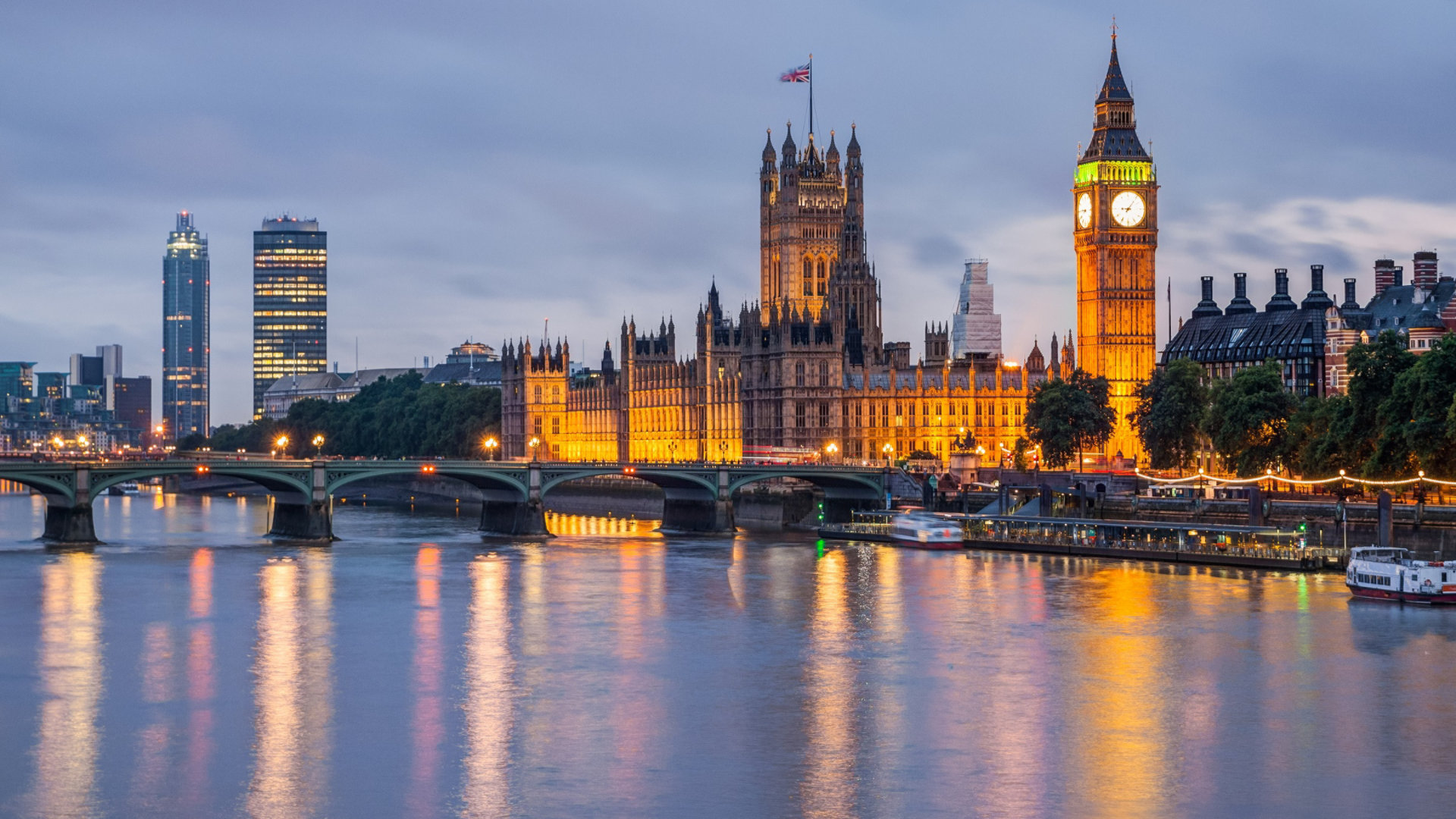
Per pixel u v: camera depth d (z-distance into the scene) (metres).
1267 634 177.88
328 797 122.12
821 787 124.38
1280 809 119.44
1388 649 169.12
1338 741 135.88
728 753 133.38
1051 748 134.38
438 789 123.81
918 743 136.00
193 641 177.88
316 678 159.25
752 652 171.62
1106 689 153.62
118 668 163.38
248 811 119.00
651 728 140.88
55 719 143.38
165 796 122.38
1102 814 118.50
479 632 183.38
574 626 188.00
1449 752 132.75
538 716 144.62
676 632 183.88
